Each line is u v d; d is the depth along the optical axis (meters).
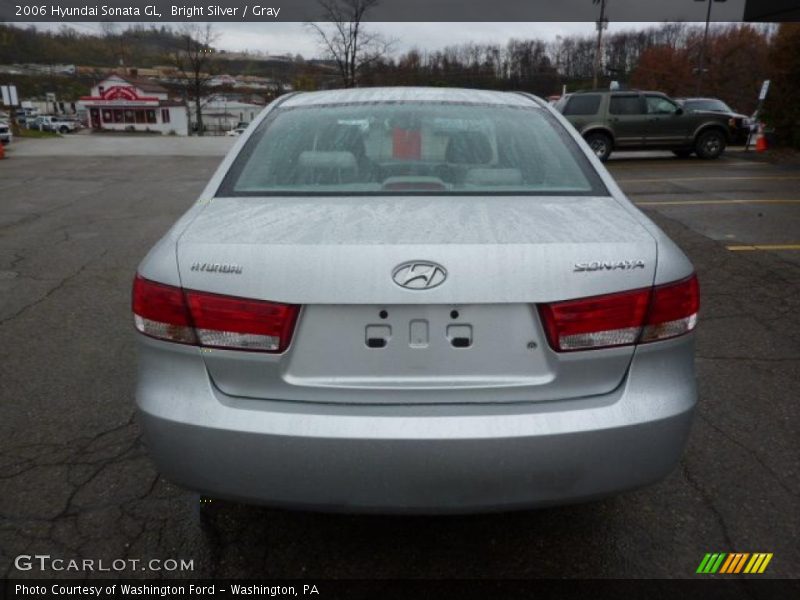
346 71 41.03
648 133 16.91
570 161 2.70
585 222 2.18
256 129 2.86
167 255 2.06
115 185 13.08
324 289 1.91
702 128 17.03
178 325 1.99
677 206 9.77
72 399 3.62
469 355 1.96
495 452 1.89
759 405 3.55
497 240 1.97
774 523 2.60
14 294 5.52
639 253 2.02
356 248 1.93
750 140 19.06
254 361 1.96
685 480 2.88
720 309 5.12
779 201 10.20
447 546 2.49
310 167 2.59
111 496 2.76
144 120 78.12
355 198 2.39
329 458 1.90
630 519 2.63
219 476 1.97
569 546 2.48
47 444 3.16
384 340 1.95
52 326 4.77
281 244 1.96
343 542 2.52
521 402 1.97
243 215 2.24
